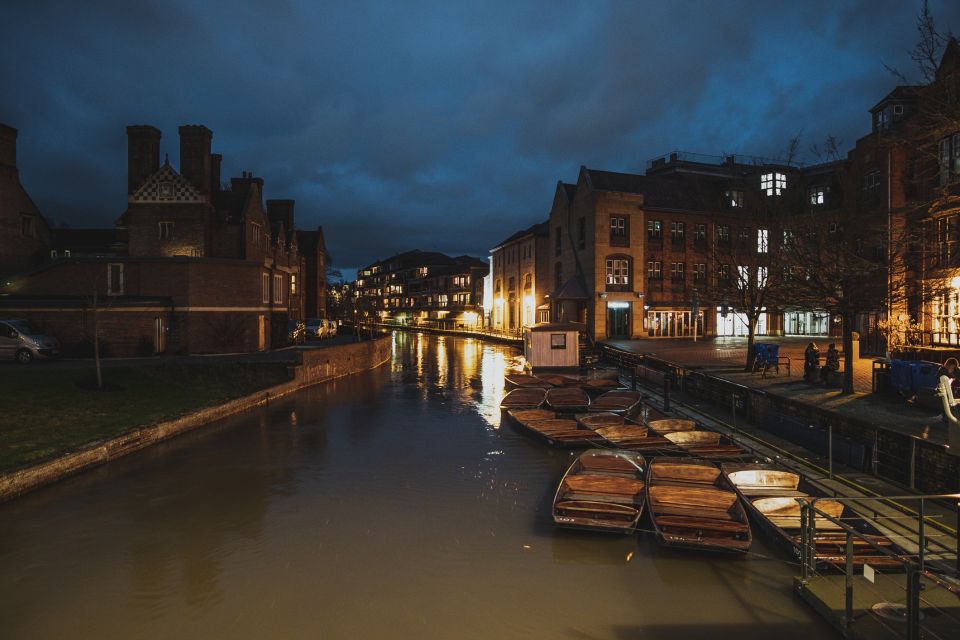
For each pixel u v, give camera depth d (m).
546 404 24.12
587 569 9.80
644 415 20.23
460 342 68.81
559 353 36.69
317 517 12.34
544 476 15.08
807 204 28.06
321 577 9.72
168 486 14.30
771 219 26.12
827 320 44.41
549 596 8.98
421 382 33.47
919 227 19.25
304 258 59.22
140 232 34.69
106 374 22.78
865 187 27.27
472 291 88.31
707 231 46.97
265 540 11.17
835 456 13.89
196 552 10.66
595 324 44.00
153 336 31.11
